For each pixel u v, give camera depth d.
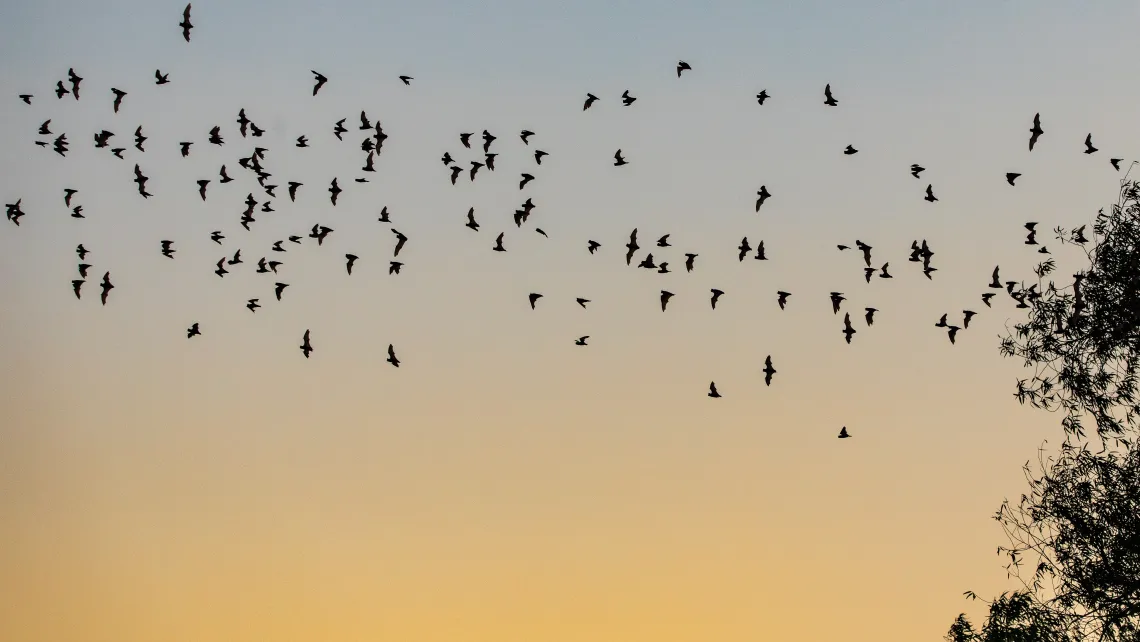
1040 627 30.78
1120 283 30.94
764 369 39.00
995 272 40.16
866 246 41.44
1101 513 30.27
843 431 42.19
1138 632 29.69
